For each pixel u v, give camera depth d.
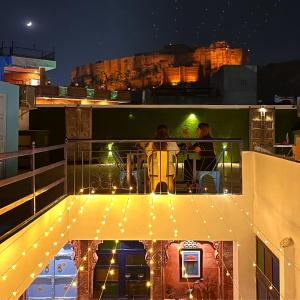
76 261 10.16
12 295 4.77
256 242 8.01
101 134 17.12
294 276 5.71
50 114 17.09
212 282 11.62
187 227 7.94
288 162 5.92
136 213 7.95
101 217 7.92
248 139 17.00
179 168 12.77
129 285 12.52
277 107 17.05
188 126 17.14
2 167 10.60
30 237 5.46
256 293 8.04
